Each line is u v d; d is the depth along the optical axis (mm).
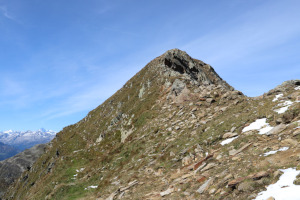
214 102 30875
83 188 26344
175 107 35969
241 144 16188
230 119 22125
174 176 16766
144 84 59719
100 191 22547
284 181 8773
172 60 55406
